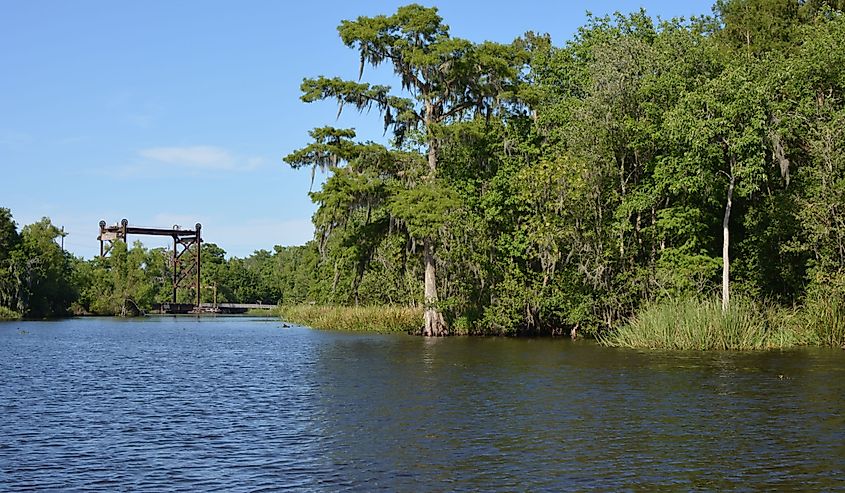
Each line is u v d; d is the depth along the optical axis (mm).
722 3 57312
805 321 34719
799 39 49281
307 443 15547
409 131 45969
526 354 32594
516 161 45375
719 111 35031
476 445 15109
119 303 104625
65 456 14719
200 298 135125
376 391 22375
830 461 13602
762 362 27578
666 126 36500
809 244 36406
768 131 34781
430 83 45062
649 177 41469
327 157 43250
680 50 41688
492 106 45406
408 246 45750
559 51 49250
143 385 25109
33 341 49156
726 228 35625
